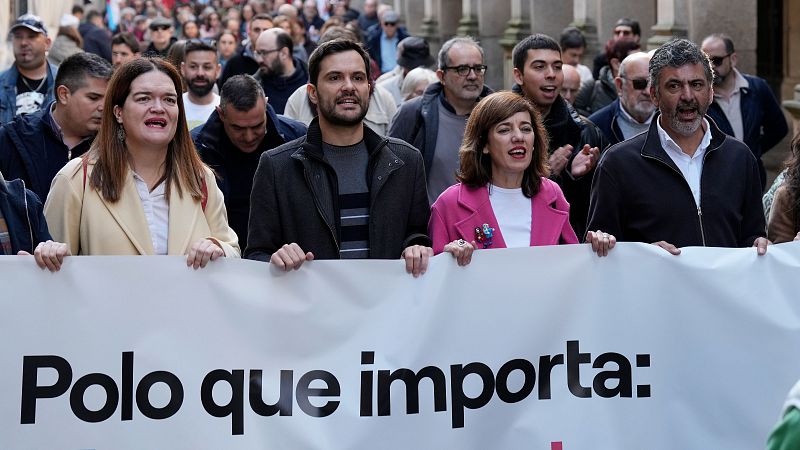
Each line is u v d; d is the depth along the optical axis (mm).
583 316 5492
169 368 5246
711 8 14133
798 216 6211
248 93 7508
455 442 5395
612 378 5496
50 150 7090
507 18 23703
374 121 9945
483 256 5426
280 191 5863
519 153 5859
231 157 7707
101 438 5207
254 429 5285
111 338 5219
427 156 7934
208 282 5281
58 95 7035
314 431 5309
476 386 5418
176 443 5246
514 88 8102
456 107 7996
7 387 5164
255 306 5309
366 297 5367
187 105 10055
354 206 5918
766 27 19859
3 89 10047
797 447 3336
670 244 5688
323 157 5887
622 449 5492
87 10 24922
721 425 5547
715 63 10031
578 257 5488
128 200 5637
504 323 5441
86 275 5211
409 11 31391
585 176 7434
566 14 20688
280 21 16391
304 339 5332
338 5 29516
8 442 5164
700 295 5543
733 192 6199
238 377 5285
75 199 5641
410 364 5379
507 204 5965
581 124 8117
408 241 5926
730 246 6195
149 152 5668
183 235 5637
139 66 5609
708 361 5535
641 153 6199
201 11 42000
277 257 5301
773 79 19844
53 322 5188
